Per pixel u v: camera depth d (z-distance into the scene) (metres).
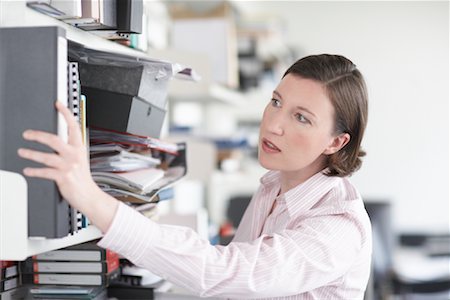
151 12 2.72
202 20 2.71
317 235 1.01
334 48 4.57
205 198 3.32
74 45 0.96
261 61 3.71
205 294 0.91
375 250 3.35
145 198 1.06
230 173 3.32
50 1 0.89
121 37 1.10
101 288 1.25
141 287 1.36
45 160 0.76
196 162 2.91
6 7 0.80
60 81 0.79
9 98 0.78
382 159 4.52
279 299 1.09
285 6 4.61
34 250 0.81
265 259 0.93
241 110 4.36
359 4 4.54
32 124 0.78
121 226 0.82
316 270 0.97
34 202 0.79
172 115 3.22
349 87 1.06
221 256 0.90
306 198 1.13
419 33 4.49
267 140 1.06
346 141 1.10
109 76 1.04
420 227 4.45
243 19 3.23
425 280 3.30
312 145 1.04
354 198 1.12
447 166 4.45
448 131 4.45
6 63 0.79
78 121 0.86
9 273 1.13
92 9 0.92
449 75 4.46
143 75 1.04
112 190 1.04
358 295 1.10
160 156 1.45
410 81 4.50
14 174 0.79
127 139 1.12
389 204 3.40
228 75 2.71
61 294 1.17
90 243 1.18
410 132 4.50
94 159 1.05
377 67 4.54
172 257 0.86
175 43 2.74
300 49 4.59
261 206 1.26
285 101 1.04
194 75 1.21
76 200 0.78
